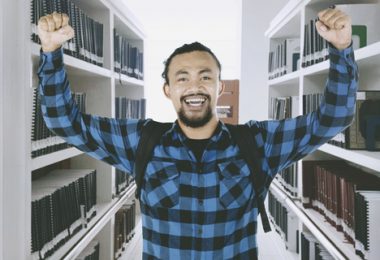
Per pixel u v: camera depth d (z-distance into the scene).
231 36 5.06
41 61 1.21
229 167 1.19
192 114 1.16
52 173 2.09
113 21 2.59
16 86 1.26
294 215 2.90
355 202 1.52
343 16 1.06
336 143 1.76
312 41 2.17
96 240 2.47
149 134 1.23
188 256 1.16
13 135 1.26
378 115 1.56
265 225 1.22
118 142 1.29
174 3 4.87
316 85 2.32
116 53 2.58
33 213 1.40
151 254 1.20
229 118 4.35
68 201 1.75
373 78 2.00
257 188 1.19
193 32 5.06
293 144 1.23
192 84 1.15
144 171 1.21
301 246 2.51
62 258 1.55
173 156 1.20
